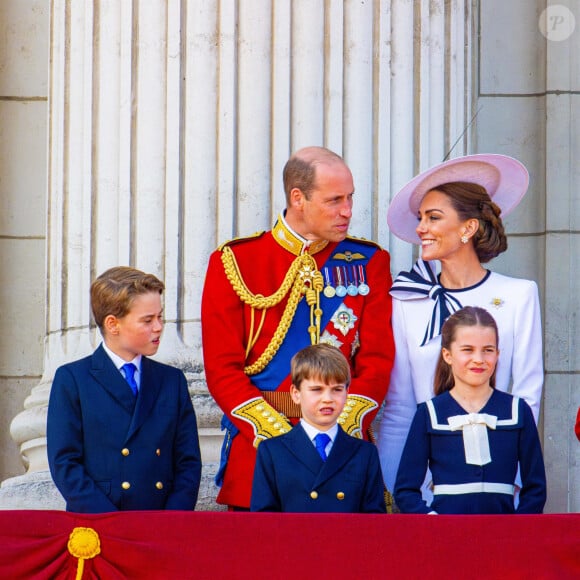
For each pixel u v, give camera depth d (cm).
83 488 1984
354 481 1994
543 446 2942
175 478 2072
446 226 2217
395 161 2552
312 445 2005
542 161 3047
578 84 3041
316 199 2173
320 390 1986
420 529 1850
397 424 2241
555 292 2989
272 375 2181
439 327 2205
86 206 2564
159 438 2047
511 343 2205
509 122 3067
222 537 1848
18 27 3114
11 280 3062
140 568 1842
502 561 1842
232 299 2200
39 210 3078
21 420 2566
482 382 2045
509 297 2219
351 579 1838
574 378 2958
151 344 2053
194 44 2519
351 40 2552
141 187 2511
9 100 3098
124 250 2511
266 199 2498
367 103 2545
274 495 1998
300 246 2225
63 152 2645
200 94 2509
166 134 2512
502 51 3080
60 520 1859
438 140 2597
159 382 2084
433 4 2620
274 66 2528
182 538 1852
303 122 2519
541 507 2022
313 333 2192
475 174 2261
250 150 2500
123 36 2552
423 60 2597
